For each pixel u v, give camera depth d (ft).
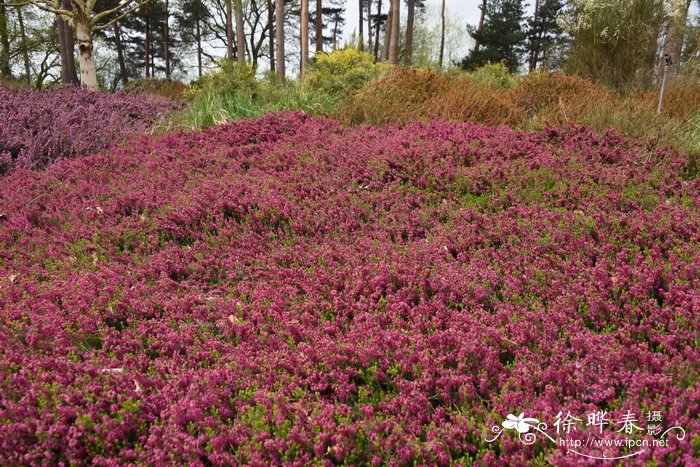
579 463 6.65
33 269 13.55
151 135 26.35
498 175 16.85
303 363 9.51
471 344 9.35
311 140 22.08
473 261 12.43
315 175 18.07
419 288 11.55
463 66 129.59
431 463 7.15
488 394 8.55
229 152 21.65
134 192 17.61
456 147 19.34
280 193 16.90
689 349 8.38
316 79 37.99
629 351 8.59
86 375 8.89
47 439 7.42
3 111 26.07
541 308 10.48
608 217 13.41
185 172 19.43
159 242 14.97
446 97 27.20
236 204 16.24
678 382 7.95
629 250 11.85
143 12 129.59
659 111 21.79
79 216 16.75
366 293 11.66
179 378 8.97
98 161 21.77
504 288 11.50
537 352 9.25
